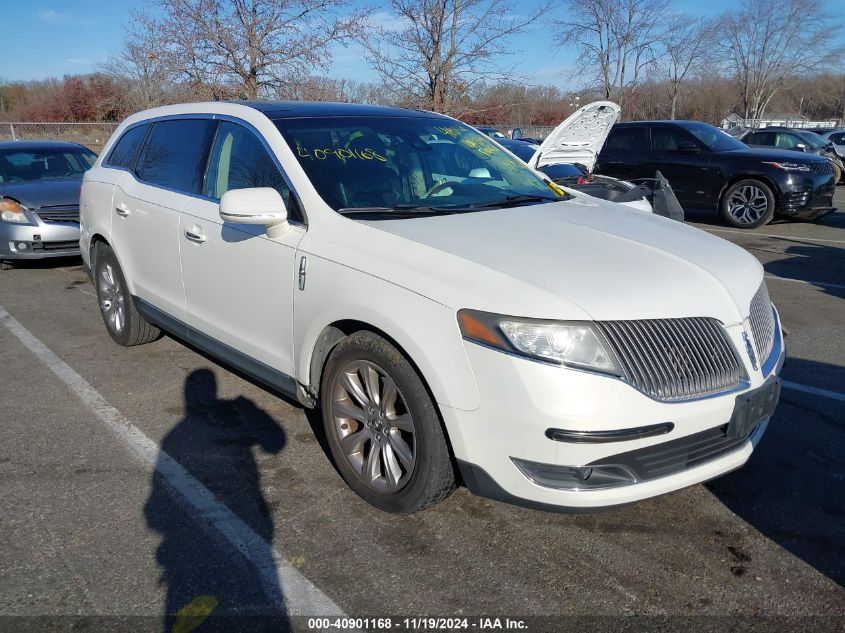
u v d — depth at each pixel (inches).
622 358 99.8
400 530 120.2
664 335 103.0
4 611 100.3
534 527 121.2
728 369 107.4
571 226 130.3
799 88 1948.8
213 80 446.9
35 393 179.6
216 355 161.5
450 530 120.3
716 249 127.9
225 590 105.4
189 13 442.9
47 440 153.5
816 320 245.3
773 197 437.4
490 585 106.7
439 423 111.4
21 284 301.7
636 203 256.5
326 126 152.7
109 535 118.6
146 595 104.2
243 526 121.4
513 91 547.5
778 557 113.6
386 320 111.8
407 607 102.1
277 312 137.9
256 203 127.3
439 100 493.4
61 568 110.0
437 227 125.0
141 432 157.4
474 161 164.7
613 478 102.7
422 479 114.2
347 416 127.8
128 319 203.9
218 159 160.9
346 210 131.2
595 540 117.7
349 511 125.9
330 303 122.6
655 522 123.1
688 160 467.5
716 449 110.6
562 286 103.9
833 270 325.7
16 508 126.5
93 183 209.6
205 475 138.6
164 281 176.4
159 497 130.6
